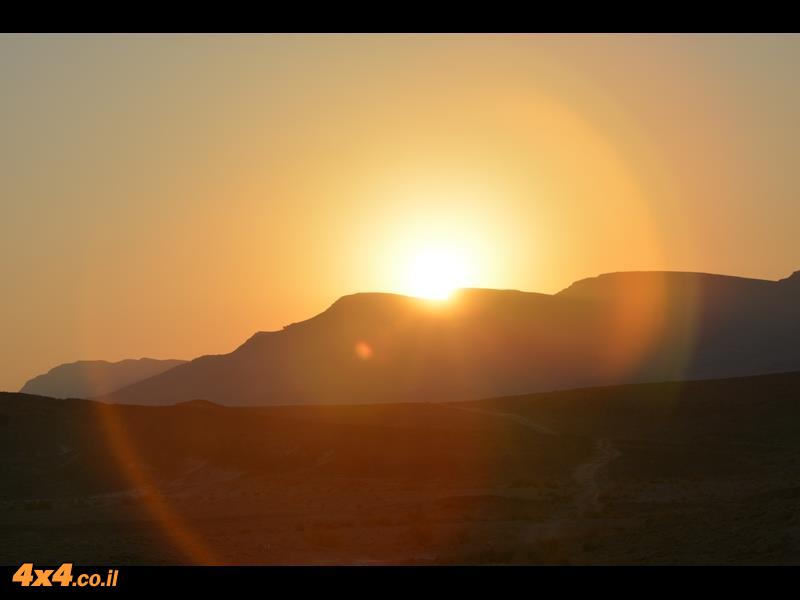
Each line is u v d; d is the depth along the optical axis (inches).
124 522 2945.4
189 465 4394.7
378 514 3019.2
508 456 4247.0
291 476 4116.6
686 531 2159.2
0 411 4724.4
